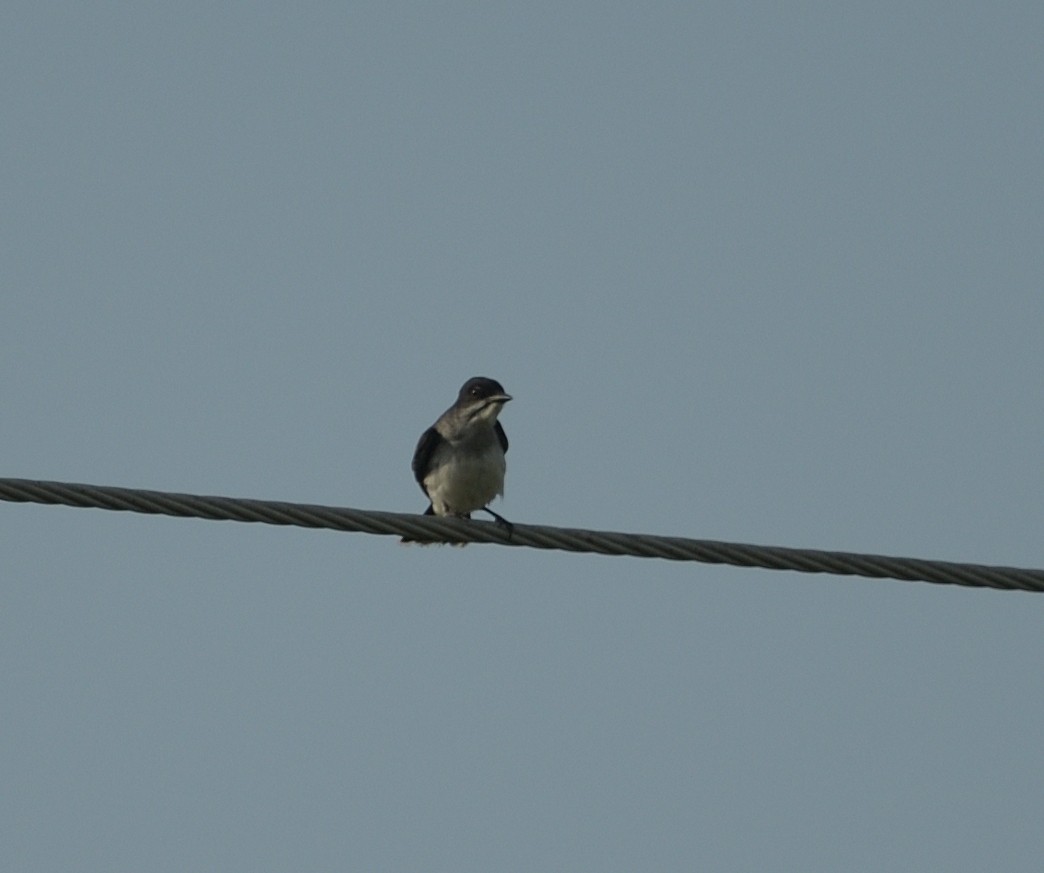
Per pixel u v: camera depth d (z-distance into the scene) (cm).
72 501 1485
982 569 1554
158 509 1505
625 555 1577
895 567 1558
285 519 1541
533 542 1586
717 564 1573
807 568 1557
